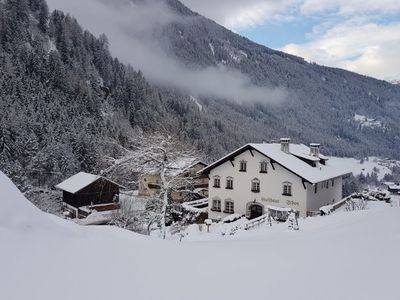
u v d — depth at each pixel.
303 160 38.34
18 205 6.63
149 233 23.48
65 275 5.05
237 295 4.86
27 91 102.00
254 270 6.01
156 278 5.39
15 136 68.94
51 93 108.19
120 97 130.88
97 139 71.75
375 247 7.23
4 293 4.33
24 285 4.59
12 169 48.94
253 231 19.08
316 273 5.72
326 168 39.72
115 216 28.34
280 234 12.67
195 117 142.25
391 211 12.49
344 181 97.62
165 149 22.19
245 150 37.12
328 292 4.86
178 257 6.72
